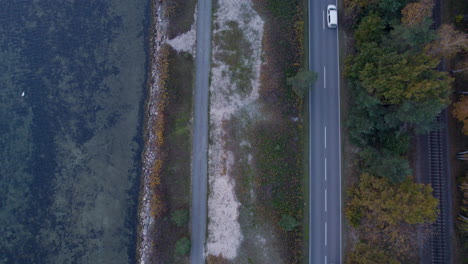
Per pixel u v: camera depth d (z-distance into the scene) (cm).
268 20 4153
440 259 3831
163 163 4094
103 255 4169
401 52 3450
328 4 4147
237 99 4112
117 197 4219
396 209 3256
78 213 4209
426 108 3253
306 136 4056
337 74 4094
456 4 3972
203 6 4200
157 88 4194
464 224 3675
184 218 3928
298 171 4000
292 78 3822
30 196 4231
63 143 4272
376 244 3669
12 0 4403
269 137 4044
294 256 3906
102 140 4275
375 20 3566
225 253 4003
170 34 4206
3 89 4338
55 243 4184
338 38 4116
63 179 4244
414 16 3391
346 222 3956
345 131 4041
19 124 4306
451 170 3903
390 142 3659
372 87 3425
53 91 4316
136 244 4156
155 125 4162
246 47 4150
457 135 3903
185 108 4134
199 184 4075
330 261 3938
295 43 4081
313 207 4000
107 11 4381
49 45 4356
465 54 3750
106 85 4316
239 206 4028
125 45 4350
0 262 4175
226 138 4084
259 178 4016
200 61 4166
